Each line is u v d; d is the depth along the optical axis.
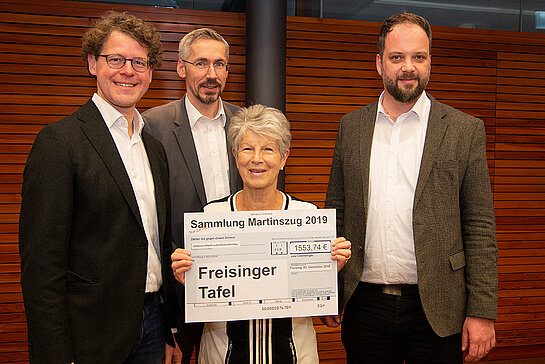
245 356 1.52
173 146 2.16
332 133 3.74
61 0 3.27
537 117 4.01
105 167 1.40
